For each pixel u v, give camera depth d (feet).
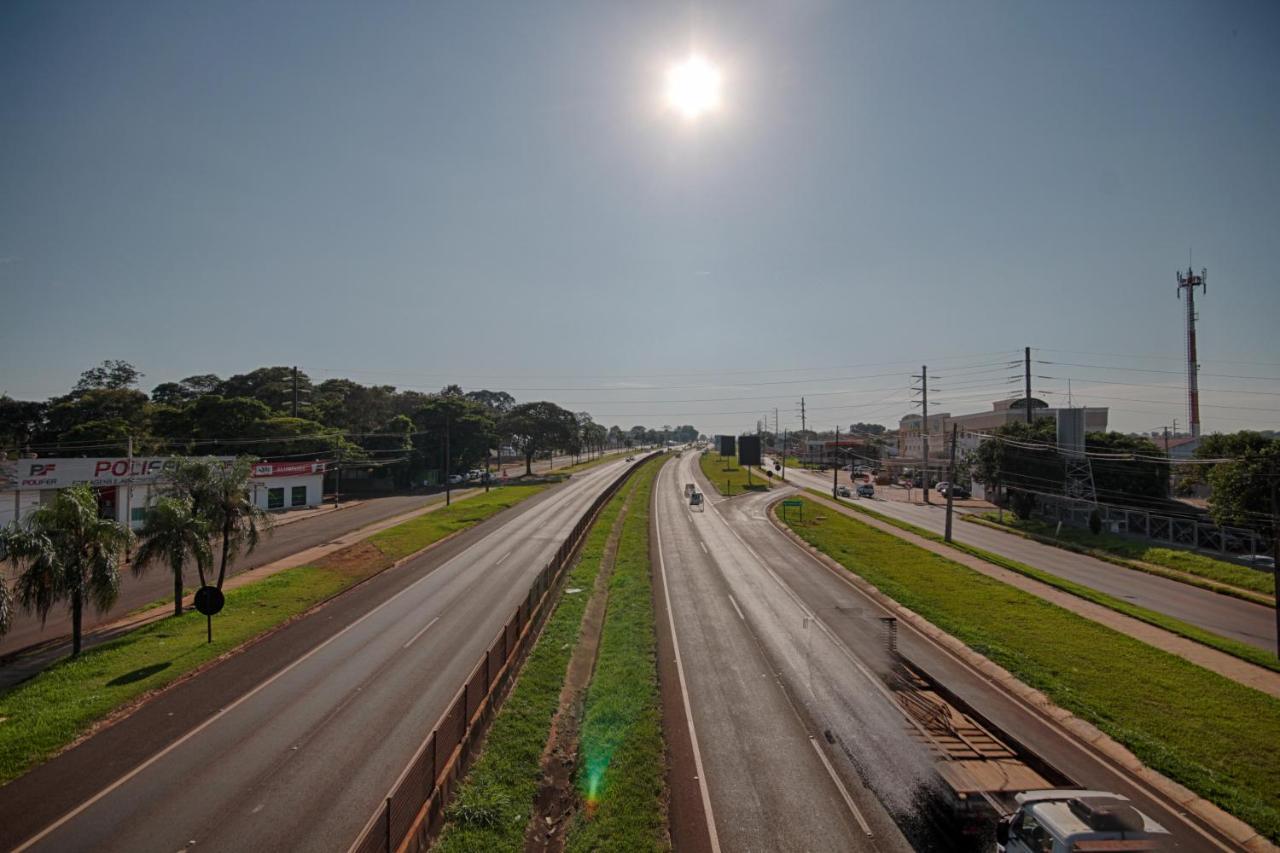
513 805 49.55
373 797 48.57
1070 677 74.08
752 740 59.36
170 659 75.92
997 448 229.45
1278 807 49.80
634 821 47.09
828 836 45.50
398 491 296.51
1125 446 200.44
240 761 53.72
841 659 80.64
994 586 119.44
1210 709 65.72
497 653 67.87
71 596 79.30
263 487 221.46
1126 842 34.63
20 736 56.44
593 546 157.79
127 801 47.93
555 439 395.14
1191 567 143.95
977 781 49.01
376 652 80.23
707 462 507.71
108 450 214.90
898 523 208.54
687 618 99.35
